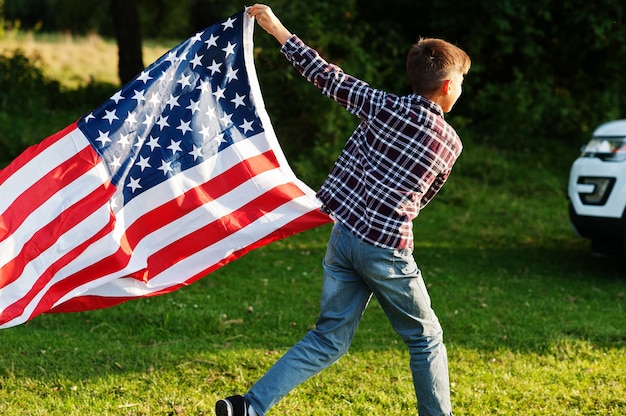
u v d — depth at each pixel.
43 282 3.36
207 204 3.66
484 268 7.33
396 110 3.11
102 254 3.45
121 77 13.44
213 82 3.69
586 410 3.96
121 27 13.24
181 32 17.02
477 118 13.34
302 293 6.30
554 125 13.47
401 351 4.87
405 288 3.19
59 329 5.20
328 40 11.29
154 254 3.62
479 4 12.66
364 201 3.14
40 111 11.78
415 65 3.19
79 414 3.79
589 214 6.62
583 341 5.07
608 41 12.94
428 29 13.24
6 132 10.57
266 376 3.22
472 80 13.07
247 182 3.71
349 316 3.29
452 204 10.42
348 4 12.09
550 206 10.44
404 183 3.10
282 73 10.95
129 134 3.55
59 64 17.80
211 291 6.28
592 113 13.34
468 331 5.38
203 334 5.22
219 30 3.68
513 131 12.83
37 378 4.26
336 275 3.27
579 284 6.77
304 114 11.22
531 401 4.07
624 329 5.41
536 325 5.49
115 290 3.55
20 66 13.19
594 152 6.68
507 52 12.74
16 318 3.26
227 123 3.70
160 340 5.09
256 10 3.35
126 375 4.34
